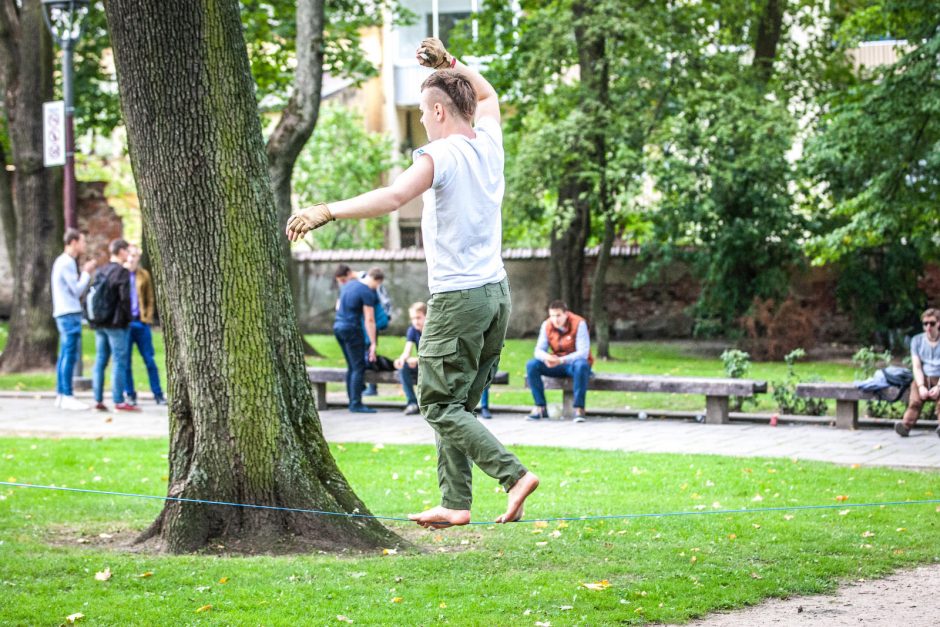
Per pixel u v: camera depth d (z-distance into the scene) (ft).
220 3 24.20
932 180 66.85
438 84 15.53
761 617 19.02
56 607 19.20
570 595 20.04
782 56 90.12
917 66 63.41
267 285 24.73
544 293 96.73
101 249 101.24
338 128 113.60
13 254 70.64
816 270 88.58
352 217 13.65
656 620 18.71
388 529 25.67
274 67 81.20
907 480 32.32
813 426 46.21
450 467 16.30
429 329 15.38
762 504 28.89
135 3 23.71
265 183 24.95
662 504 28.99
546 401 52.80
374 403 53.78
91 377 63.87
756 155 75.41
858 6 87.25
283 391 24.99
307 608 19.26
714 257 80.74
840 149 67.51
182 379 24.75
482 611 19.06
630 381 48.19
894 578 21.76
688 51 75.87
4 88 67.87
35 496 30.68
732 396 51.37
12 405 53.26
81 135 91.09
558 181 77.15
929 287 87.56
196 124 24.02
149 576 21.40
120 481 33.04
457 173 14.92
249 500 24.23
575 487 31.65
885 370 44.39
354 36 72.54
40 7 66.85
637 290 95.30
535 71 77.10
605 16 73.15
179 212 24.13
